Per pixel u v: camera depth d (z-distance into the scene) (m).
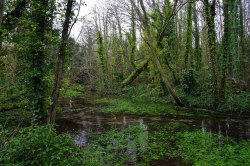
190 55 18.80
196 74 16.62
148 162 4.70
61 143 3.87
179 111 11.56
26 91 7.62
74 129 7.98
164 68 16.14
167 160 4.79
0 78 7.39
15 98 8.30
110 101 16.23
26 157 3.16
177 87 16.36
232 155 4.89
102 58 21.78
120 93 20.20
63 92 8.62
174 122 8.88
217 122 8.62
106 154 5.24
